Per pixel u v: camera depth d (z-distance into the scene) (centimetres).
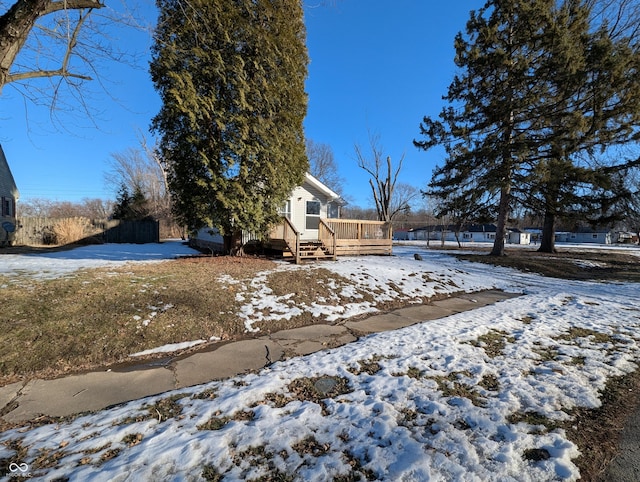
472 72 1544
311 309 621
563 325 556
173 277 685
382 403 292
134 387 335
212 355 424
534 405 291
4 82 345
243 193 867
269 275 765
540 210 1572
